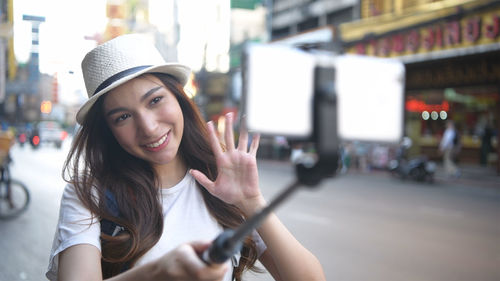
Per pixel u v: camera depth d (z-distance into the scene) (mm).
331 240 5254
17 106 30969
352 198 8875
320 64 373
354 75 378
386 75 385
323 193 9594
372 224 6250
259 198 1041
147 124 1120
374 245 5059
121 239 1117
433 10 12031
